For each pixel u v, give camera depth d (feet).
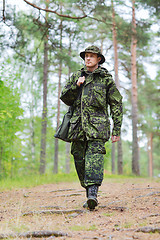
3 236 8.41
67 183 29.25
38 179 32.50
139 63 76.18
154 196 14.51
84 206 12.68
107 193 18.15
